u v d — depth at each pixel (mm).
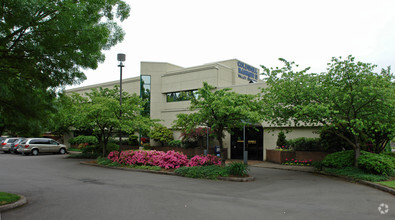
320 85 14555
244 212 7137
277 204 8086
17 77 8516
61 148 31016
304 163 19656
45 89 8773
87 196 9164
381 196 9398
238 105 13578
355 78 13500
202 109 14367
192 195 9383
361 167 13805
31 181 12430
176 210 7332
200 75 27156
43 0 7199
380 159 12883
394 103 12438
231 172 13664
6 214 6984
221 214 6945
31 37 7730
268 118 15016
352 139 16703
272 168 18703
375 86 13289
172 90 28953
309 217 6715
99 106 19344
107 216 6781
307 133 21516
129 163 17938
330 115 13898
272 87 15453
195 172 13914
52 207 7684
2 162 21047
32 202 8305
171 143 26703
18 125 9023
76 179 13172
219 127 14844
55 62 8398
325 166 16141
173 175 14703
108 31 9344
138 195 9336
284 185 11656
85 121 20797
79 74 9078
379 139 15859
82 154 25109
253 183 12203
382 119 13586
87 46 8484
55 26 7633
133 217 6680
